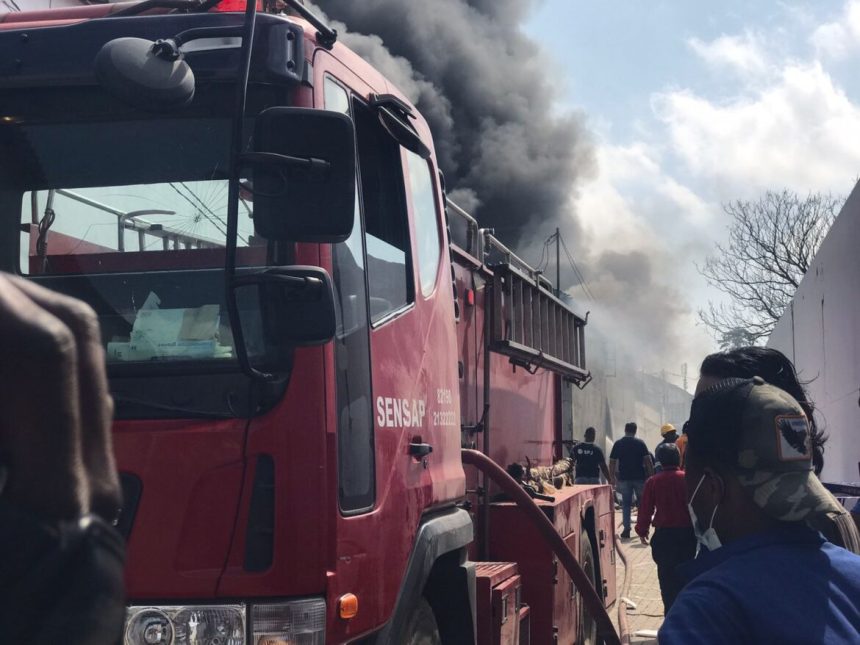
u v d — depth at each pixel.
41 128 3.29
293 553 2.84
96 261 3.16
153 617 2.81
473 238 5.79
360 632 3.10
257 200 2.76
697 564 1.84
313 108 2.99
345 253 3.28
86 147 3.26
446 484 4.07
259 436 2.88
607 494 8.20
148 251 3.14
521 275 6.41
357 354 3.25
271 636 2.80
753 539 1.79
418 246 4.11
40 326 0.79
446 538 3.95
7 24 3.55
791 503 1.75
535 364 6.95
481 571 4.86
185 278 3.09
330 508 2.92
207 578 2.82
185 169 3.18
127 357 3.00
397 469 3.50
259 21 3.12
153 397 2.95
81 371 0.84
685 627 1.66
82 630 0.77
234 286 2.76
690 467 1.91
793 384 2.33
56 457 0.79
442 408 4.15
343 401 3.10
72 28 3.25
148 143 3.21
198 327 3.01
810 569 1.74
